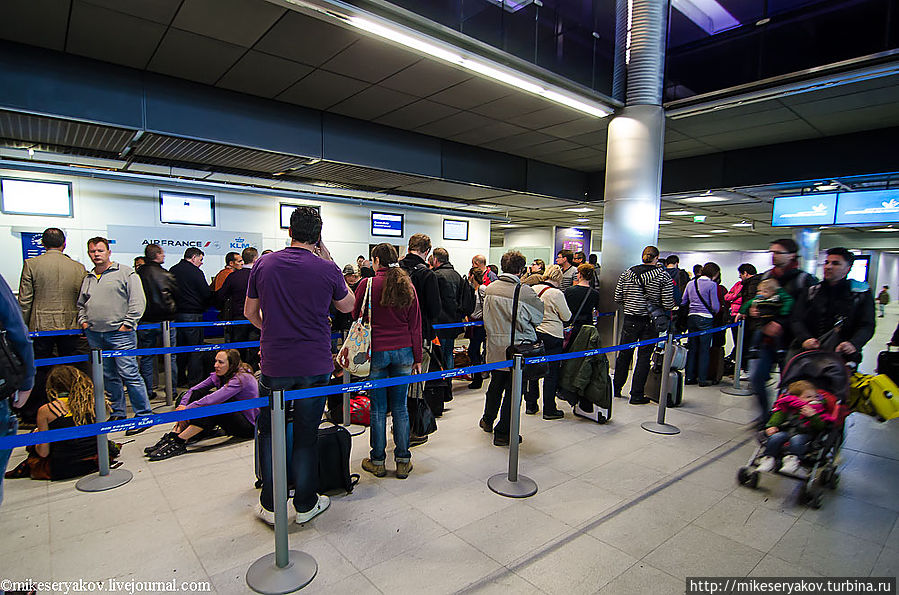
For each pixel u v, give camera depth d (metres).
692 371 5.67
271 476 2.37
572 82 5.24
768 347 3.43
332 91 5.42
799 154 7.13
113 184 6.64
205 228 7.47
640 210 5.94
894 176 6.66
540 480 3.02
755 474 2.87
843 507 2.71
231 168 6.81
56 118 4.43
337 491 2.82
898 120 6.05
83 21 3.81
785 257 3.28
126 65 4.70
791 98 5.26
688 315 5.54
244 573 2.04
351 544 2.28
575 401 4.20
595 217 13.47
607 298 6.22
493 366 2.99
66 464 2.88
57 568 2.05
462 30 4.33
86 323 3.63
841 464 3.33
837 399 2.76
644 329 4.68
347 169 6.79
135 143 5.38
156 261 4.60
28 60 4.24
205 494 2.76
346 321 4.96
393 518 2.52
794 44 4.96
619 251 6.07
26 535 2.31
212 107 5.29
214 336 6.57
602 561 2.18
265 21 3.84
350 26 3.78
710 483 3.01
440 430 3.93
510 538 2.36
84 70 4.51
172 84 5.02
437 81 5.10
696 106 5.70
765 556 2.23
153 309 4.54
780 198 7.83
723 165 7.94
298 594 1.91
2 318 1.69
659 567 2.14
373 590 1.95
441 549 2.25
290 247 2.34
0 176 5.84
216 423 3.54
